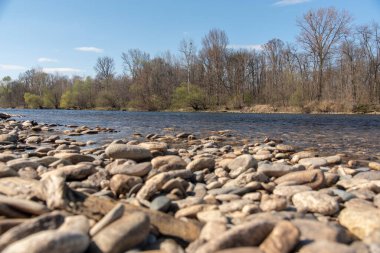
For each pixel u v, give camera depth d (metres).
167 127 20.41
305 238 3.08
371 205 4.33
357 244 3.03
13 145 10.34
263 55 62.16
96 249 2.77
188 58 62.91
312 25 49.03
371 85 46.91
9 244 2.62
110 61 79.62
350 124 22.67
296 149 11.12
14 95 89.75
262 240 2.93
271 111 46.75
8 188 4.04
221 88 58.38
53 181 3.84
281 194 4.91
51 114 41.31
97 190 5.04
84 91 75.44
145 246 3.11
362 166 8.02
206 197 4.57
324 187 5.49
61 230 2.68
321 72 48.72
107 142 12.45
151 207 4.05
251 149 10.62
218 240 2.77
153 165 6.51
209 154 9.16
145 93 60.72
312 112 42.78
